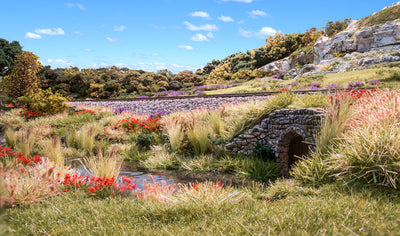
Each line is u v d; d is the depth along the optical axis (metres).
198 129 10.96
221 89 41.75
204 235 3.29
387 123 6.18
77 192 5.79
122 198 5.64
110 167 6.78
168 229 3.68
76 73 61.50
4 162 8.00
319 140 7.34
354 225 3.08
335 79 31.84
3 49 45.12
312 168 6.17
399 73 26.97
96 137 14.84
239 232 3.24
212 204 4.67
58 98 20.66
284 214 3.75
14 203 5.08
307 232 3.00
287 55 77.31
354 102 9.11
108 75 66.12
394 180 4.77
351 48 52.81
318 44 59.69
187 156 10.99
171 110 18.11
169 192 5.99
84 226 3.92
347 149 5.94
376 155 5.40
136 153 12.32
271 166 8.86
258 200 5.76
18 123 18.53
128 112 18.97
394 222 3.06
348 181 5.30
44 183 5.82
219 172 9.19
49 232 3.81
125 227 3.79
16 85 27.27
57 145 8.95
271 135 9.59
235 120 11.44
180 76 78.06
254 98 16.00
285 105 9.95
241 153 10.16
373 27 50.59
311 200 4.57
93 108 21.59
